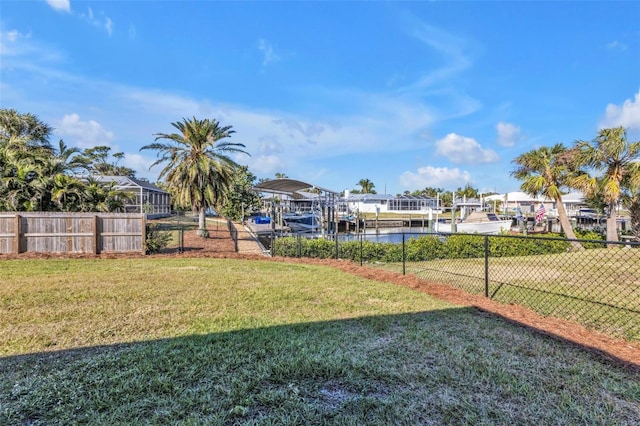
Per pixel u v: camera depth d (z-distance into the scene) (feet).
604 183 45.50
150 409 7.52
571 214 92.63
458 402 7.82
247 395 8.09
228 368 9.43
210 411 7.45
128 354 10.29
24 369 9.27
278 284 20.89
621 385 8.61
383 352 10.54
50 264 27.99
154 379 8.76
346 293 18.56
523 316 14.38
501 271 28.17
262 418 7.21
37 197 36.32
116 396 7.99
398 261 36.19
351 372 9.21
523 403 7.83
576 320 14.67
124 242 36.50
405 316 14.32
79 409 7.48
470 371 9.32
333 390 8.36
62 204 37.50
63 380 8.69
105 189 43.55
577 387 8.51
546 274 26.76
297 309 15.37
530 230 85.97
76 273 23.97
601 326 13.88
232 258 34.73
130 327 12.76
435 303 16.48
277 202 104.17
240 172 92.43
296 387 8.46
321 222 76.64
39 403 7.66
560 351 10.67
